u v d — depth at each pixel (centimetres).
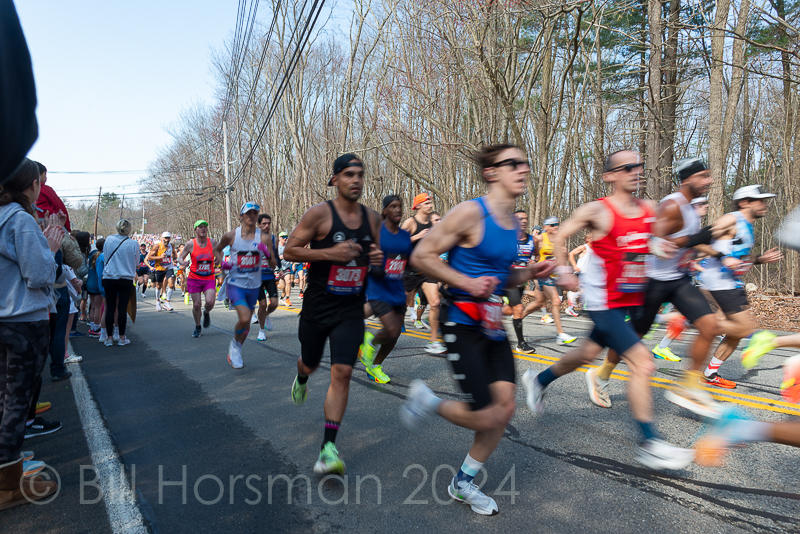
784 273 1988
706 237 408
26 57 188
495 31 1371
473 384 260
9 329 291
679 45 1353
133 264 812
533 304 779
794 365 263
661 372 581
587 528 259
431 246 263
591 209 343
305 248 329
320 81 3092
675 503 283
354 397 492
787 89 1852
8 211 299
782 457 340
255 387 538
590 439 375
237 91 2964
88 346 811
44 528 266
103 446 377
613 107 2066
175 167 5025
